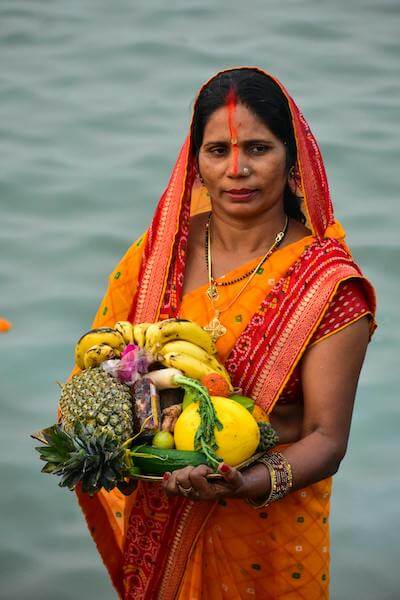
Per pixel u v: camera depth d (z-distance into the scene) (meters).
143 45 23.02
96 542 7.05
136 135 19.30
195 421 5.82
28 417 12.23
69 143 19.06
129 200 17.27
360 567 9.94
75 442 5.76
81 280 15.19
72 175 17.91
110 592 9.74
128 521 6.77
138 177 17.83
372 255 15.55
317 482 6.54
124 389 5.97
